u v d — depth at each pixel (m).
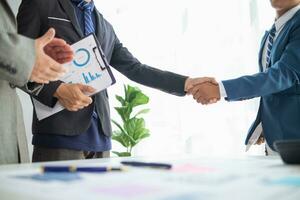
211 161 0.65
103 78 1.13
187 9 2.38
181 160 0.67
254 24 2.12
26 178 0.40
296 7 1.35
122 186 0.35
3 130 0.82
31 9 1.09
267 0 2.10
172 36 2.44
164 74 1.46
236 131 2.13
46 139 1.08
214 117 2.21
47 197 0.29
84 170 0.47
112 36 1.36
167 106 2.40
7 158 0.82
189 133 2.28
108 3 2.71
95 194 0.31
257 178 0.40
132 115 2.41
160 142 2.41
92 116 1.15
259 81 1.26
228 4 2.22
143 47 2.54
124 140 2.29
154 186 0.35
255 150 1.97
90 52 1.14
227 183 0.37
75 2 1.20
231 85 1.30
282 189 0.33
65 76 1.09
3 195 0.32
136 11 2.61
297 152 0.56
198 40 2.30
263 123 1.32
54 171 0.47
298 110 1.23
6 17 0.85
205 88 1.37
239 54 2.16
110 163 0.60
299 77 1.26
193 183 0.37
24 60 0.69
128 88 2.26
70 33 1.14
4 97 0.84
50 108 1.05
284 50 1.31
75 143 1.09
